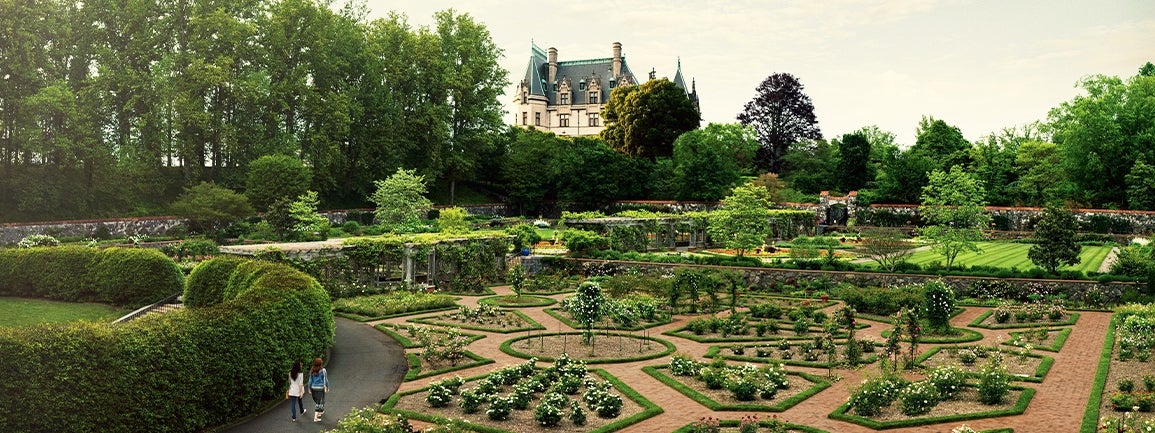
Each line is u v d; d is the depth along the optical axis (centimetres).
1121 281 4106
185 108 6775
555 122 17762
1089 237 7244
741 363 2753
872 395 2089
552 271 5262
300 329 2470
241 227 6531
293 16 7944
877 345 2995
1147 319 3078
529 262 5262
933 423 2016
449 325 3447
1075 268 5191
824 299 4169
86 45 6969
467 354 2825
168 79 6800
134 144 7000
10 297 3919
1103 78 8169
